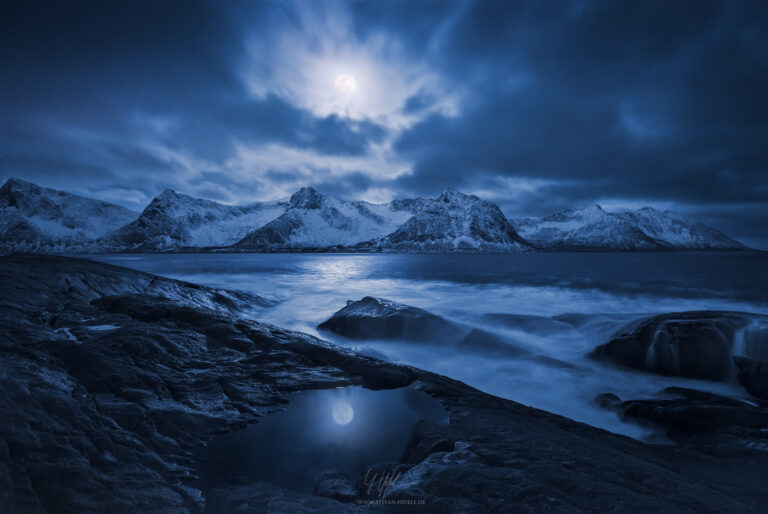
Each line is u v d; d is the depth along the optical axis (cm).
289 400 577
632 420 774
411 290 2872
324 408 554
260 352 755
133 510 279
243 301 1825
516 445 423
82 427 379
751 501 403
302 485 351
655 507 309
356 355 772
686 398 801
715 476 516
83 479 300
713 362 991
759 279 3800
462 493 305
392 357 1100
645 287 3044
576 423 641
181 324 855
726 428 673
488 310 1961
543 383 963
